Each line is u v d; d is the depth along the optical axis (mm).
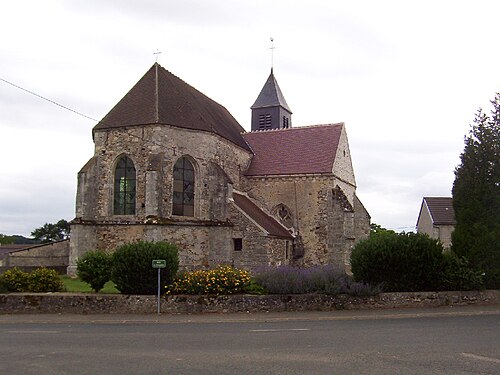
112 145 31750
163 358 9945
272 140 41094
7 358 10047
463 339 12375
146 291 20516
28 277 21938
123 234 30547
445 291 21516
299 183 37500
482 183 23312
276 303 19828
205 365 9227
